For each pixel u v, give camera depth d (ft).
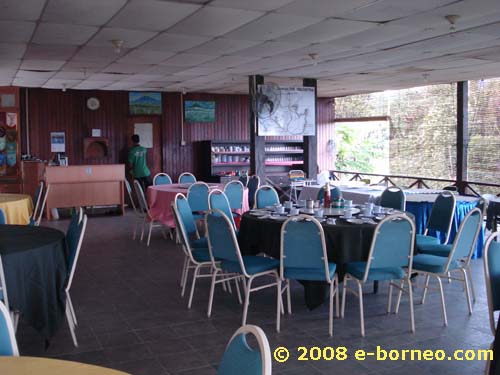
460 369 11.35
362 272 13.46
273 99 31.30
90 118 39.24
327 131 47.73
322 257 13.14
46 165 35.58
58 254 12.25
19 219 20.08
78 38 20.42
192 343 12.82
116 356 12.05
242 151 42.93
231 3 15.65
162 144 41.57
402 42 21.59
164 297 16.67
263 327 13.89
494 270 9.79
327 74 31.42
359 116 45.75
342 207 17.69
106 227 30.27
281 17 17.37
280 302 13.74
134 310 15.38
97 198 34.76
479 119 36.22
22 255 11.13
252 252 15.81
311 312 15.12
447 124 38.60
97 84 35.78
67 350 12.40
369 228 14.12
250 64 27.45
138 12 16.56
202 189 24.70
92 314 15.03
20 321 14.28
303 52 23.88
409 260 13.41
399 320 14.42
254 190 28.81
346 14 17.02
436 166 39.58
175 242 25.70
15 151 35.40
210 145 41.47
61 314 12.21
